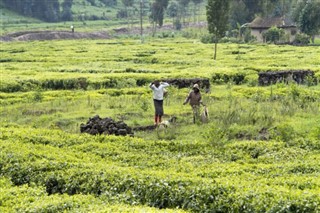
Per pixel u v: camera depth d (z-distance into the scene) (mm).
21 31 115375
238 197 11875
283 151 16703
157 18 129375
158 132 20938
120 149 17562
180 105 27156
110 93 32844
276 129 20125
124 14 171250
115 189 13367
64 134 19516
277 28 92188
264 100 27484
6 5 157250
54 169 15031
